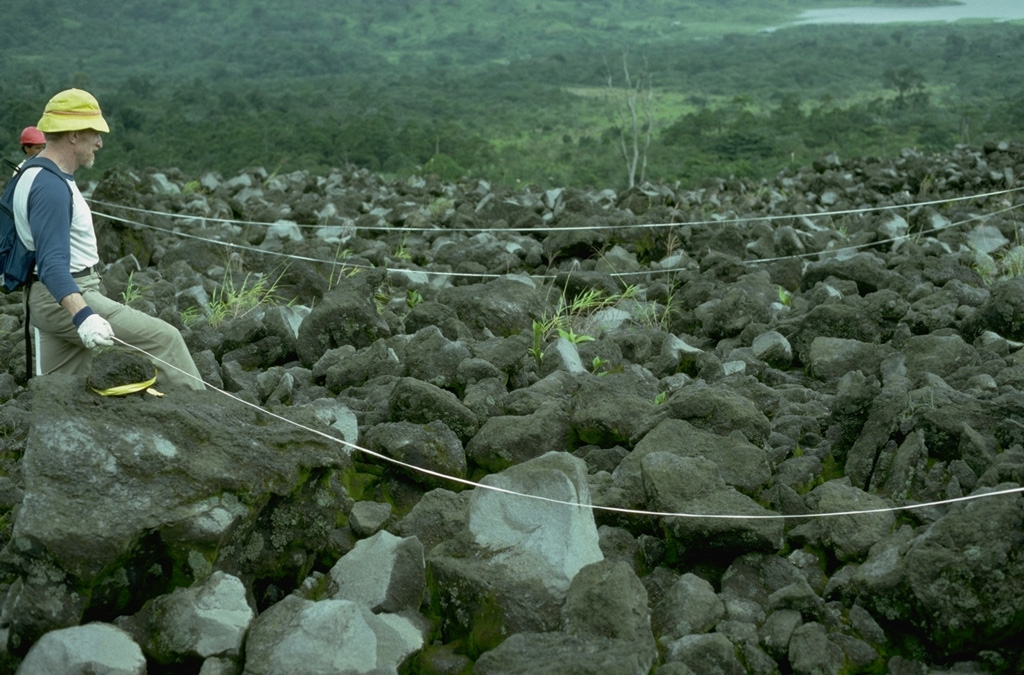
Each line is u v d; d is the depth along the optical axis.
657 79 177.88
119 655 3.17
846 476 4.50
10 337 6.63
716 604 3.54
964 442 4.26
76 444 3.37
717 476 4.05
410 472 4.49
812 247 10.23
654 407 4.84
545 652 3.20
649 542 3.98
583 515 3.78
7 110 71.69
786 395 5.51
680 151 74.69
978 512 3.47
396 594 3.61
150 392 3.64
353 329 6.59
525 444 4.77
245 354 6.63
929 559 3.41
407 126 87.19
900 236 10.36
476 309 7.13
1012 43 178.00
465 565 3.57
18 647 3.30
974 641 3.34
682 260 9.68
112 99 134.12
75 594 3.28
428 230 11.71
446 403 4.90
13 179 3.84
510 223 12.23
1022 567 3.34
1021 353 5.70
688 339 7.18
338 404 4.75
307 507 3.76
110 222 9.65
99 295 4.03
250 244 10.95
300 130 82.25
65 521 3.24
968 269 8.39
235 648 3.25
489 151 83.44
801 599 3.51
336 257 9.45
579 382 5.57
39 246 3.75
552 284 8.85
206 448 3.52
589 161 75.81
